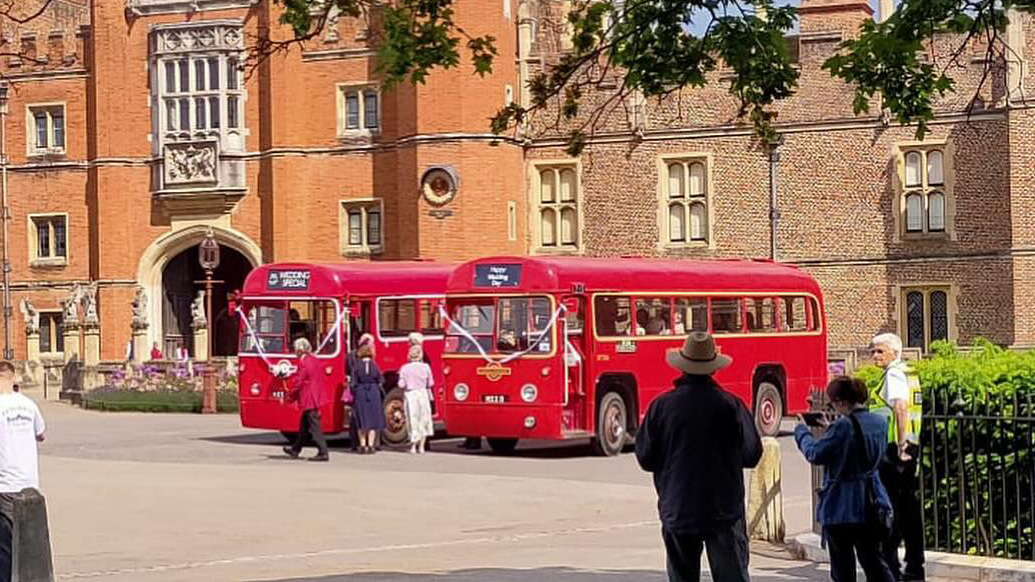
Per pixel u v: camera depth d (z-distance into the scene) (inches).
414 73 494.6
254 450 1119.6
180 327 1989.4
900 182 1632.6
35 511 504.7
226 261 2087.8
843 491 443.5
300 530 710.5
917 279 1626.5
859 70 484.1
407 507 790.5
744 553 407.5
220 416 1502.2
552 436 1051.3
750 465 411.2
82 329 1859.0
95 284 1907.0
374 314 1171.3
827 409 592.1
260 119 1867.6
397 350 1186.6
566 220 1776.6
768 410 1224.2
